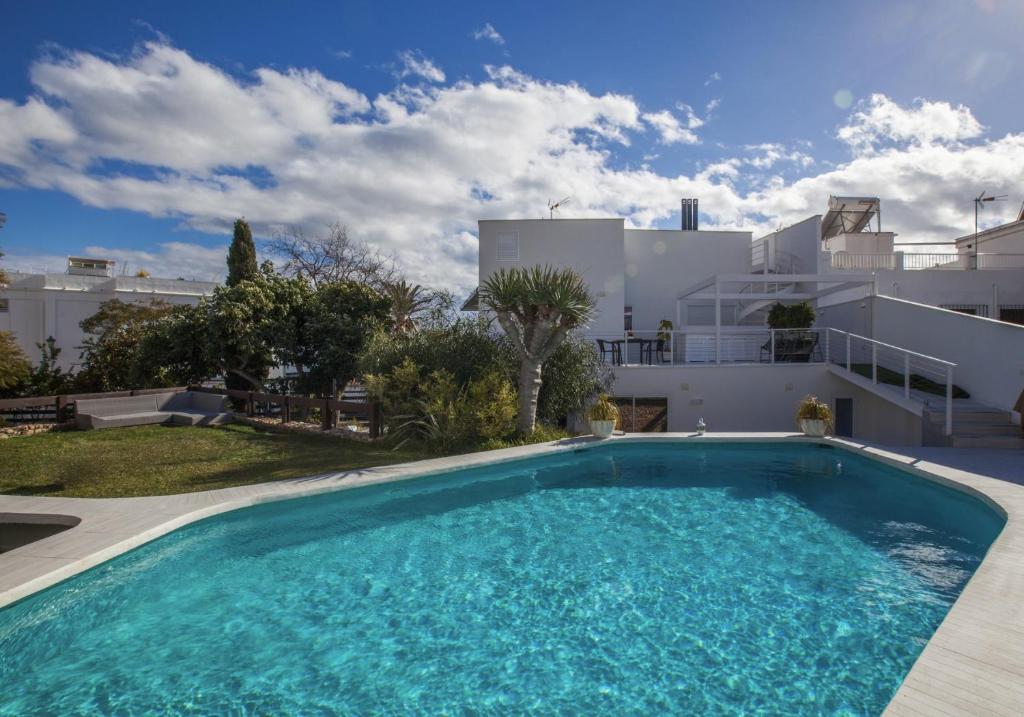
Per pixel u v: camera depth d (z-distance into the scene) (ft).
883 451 35.50
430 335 45.55
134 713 12.24
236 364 59.00
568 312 40.96
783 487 30.78
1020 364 40.55
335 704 12.50
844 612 16.31
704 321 76.43
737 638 15.02
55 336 90.89
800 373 52.03
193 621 16.43
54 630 15.92
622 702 12.32
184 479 29.89
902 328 53.01
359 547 22.33
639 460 37.52
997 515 23.47
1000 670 11.05
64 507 23.91
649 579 19.10
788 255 72.49
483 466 34.47
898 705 9.96
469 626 16.05
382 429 43.27
